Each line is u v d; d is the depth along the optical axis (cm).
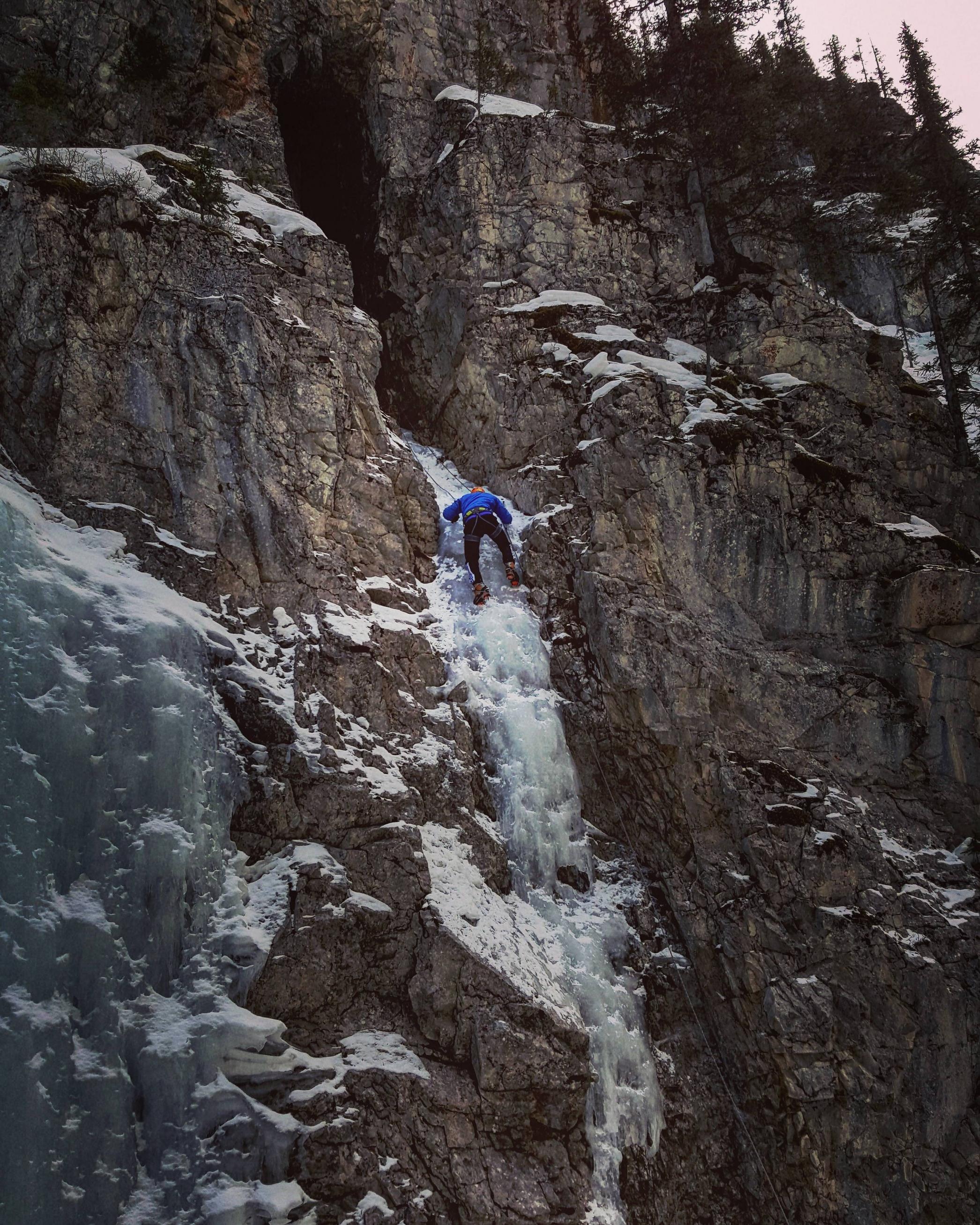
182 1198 776
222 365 1218
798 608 1384
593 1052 1031
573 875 1182
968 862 1277
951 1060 1130
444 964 950
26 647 898
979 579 1363
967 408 2108
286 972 894
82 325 1158
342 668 1105
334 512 1250
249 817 978
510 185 1786
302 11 1836
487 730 1209
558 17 2269
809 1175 1067
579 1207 917
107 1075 791
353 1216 814
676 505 1381
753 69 2072
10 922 798
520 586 1341
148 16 1644
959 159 2212
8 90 1480
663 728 1238
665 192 1922
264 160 1719
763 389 1677
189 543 1130
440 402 1686
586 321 1652
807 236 2044
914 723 1337
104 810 887
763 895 1170
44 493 1092
